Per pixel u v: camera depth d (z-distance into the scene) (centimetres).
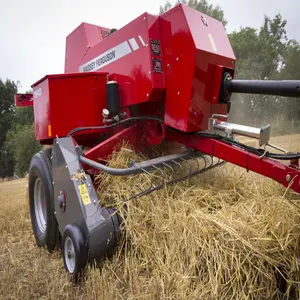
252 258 179
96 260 232
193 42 233
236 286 178
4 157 4388
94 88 308
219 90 253
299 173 198
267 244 182
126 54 294
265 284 180
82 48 396
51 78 297
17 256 297
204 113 253
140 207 242
